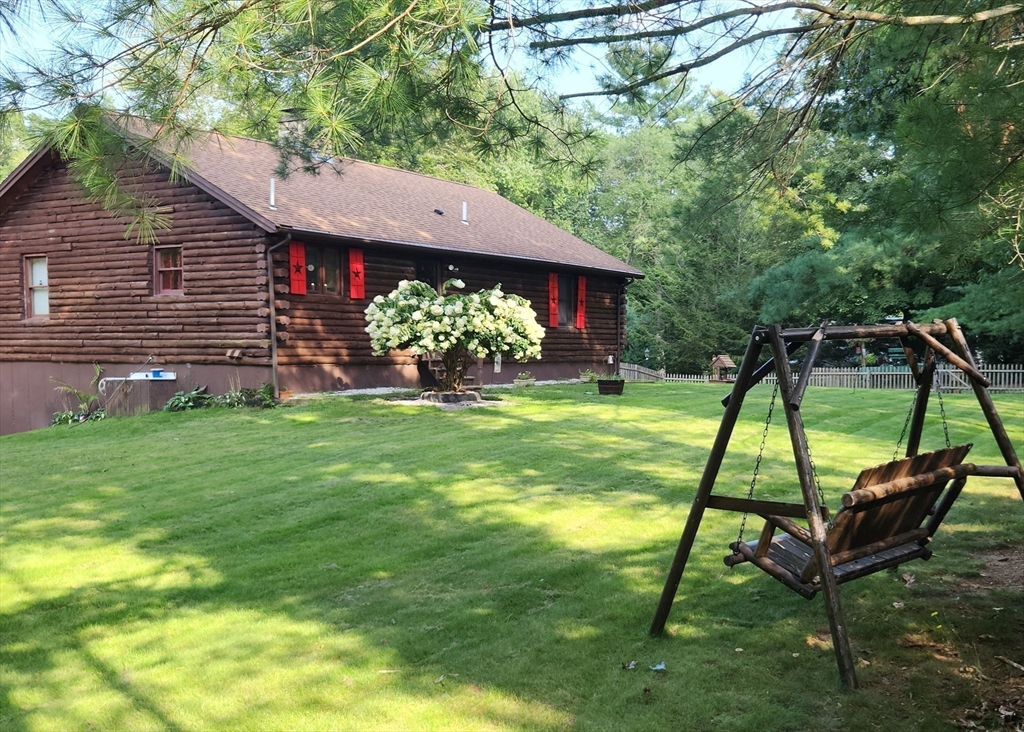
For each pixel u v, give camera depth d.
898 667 3.92
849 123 11.30
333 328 15.90
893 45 5.96
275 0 3.67
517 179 38.72
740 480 8.10
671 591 4.32
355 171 20.42
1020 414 13.30
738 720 3.45
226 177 15.75
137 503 7.71
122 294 16.41
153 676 4.16
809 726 3.39
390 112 4.15
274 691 3.92
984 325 21.06
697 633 4.42
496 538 6.32
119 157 4.08
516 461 9.11
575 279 21.73
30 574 5.80
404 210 19.03
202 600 5.26
